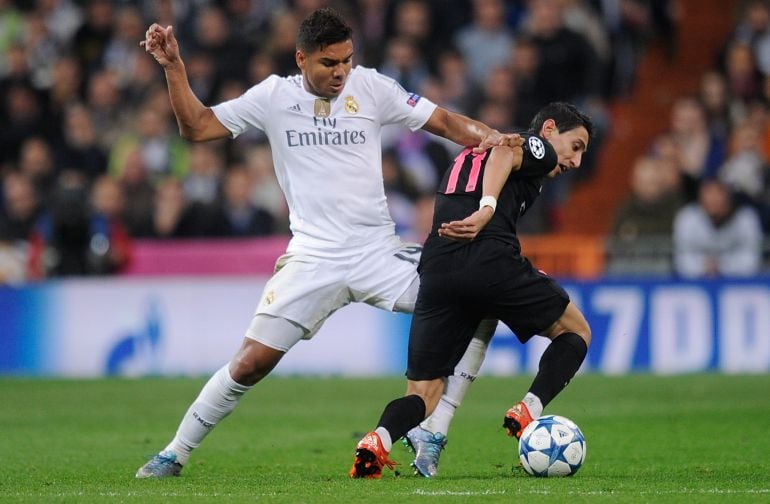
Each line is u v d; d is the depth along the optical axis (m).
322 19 23.47
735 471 25.28
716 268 52.12
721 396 42.53
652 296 51.28
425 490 21.30
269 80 24.55
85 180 60.28
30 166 59.38
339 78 23.75
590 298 51.41
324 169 24.27
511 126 59.25
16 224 55.47
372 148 24.55
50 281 52.53
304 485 22.38
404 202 55.97
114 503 20.30
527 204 24.06
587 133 24.67
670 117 68.25
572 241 52.12
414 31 62.53
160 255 53.75
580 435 23.53
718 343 51.16
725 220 52.31
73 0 69.19
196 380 50.56
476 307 23.36
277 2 65.38
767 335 51.12
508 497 20.36
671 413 37.69
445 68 61.03
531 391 23.42
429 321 23.44
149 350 52.22
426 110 24.56
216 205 55.44
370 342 52.12
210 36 61.88
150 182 58.88
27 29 67.06
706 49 72.38
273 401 43.28
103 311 52.38
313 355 52.34
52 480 24.67
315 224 24.41
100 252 52.88
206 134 24.27
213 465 27.42
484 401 42.22
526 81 61.34
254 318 24.41
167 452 24.80
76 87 63.88
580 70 62.78
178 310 52.16
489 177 22.92
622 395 43.12
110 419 38.38
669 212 53.81
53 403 42.97
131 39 64.81
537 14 62.66
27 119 62.50
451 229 22.38
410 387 23.69
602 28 66.00
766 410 38.16
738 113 62.41
